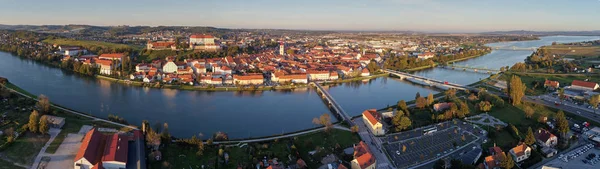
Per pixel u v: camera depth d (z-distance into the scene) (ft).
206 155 597.52
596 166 565.94
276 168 526.98
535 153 596.70
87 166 519.60
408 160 597.11
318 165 570.05
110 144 575.79
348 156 601.62
